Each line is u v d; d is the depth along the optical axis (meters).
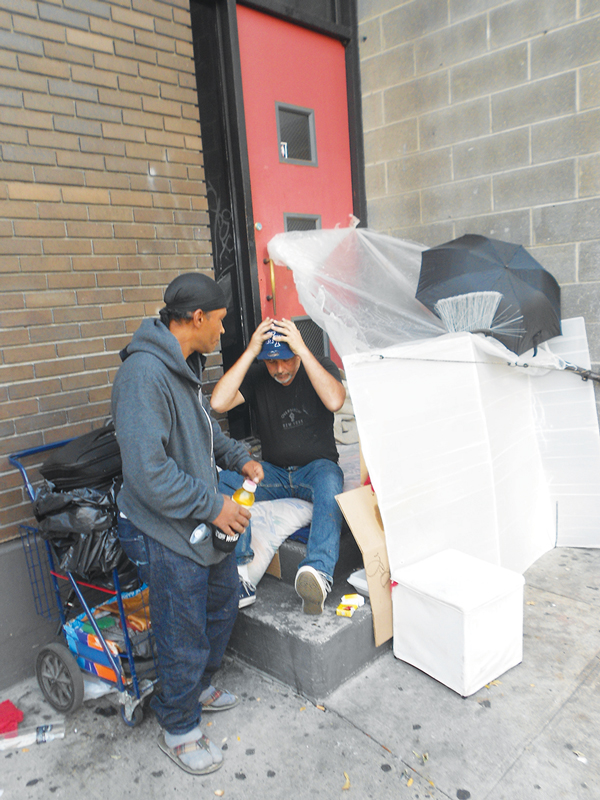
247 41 3.49
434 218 3.91
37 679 2.44
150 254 2.90
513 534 3.01
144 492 1.69
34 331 2.51
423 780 1.85
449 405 2.69
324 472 2.64
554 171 3.37
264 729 2.12
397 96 3.93
